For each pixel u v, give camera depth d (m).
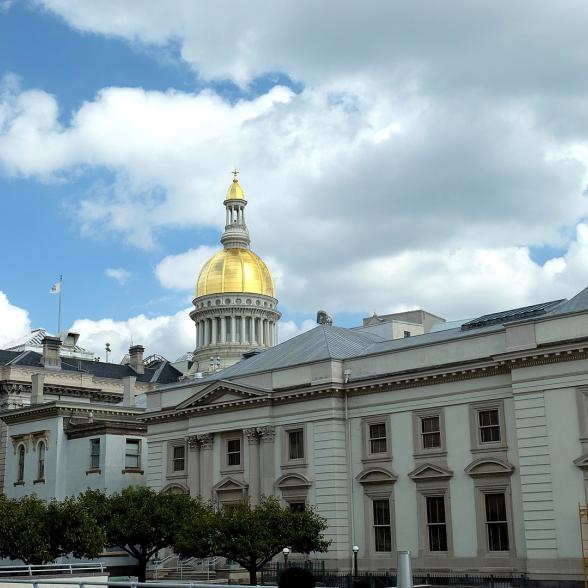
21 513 52.12
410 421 51.94
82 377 99.06
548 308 55.16
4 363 100.69
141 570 58.12
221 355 133.25
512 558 46.09
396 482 51.84
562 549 43.53
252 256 142.88
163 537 56.66
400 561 10.34
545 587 43.50
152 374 121.00
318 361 55.81
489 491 47.94
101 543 52.75
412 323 84.62
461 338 50.41
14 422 79.56
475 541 47.81
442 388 50.94
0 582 21.78
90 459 71.75
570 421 44.53
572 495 43.72
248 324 136.75
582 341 44.16
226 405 59.69
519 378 46.81
